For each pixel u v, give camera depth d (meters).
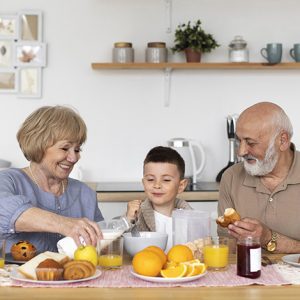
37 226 1.60
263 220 2.11
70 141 1.83
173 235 1.71
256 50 3.61
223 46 3.60
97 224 1.62
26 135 1.84
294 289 1.36
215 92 3.61
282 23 3.61
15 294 1.30
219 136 3.62
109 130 3.60
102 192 3.00
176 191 2.15
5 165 3.41
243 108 3.62
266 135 2.02
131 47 3.41
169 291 1.33
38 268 1.40
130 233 1.75
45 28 3.56
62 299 1.26
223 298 1.27
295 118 3.63
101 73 3.58
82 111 3.59
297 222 2.07
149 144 3.61
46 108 1.86
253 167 2.06
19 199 1.64
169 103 3.61
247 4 3.60
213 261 1.55
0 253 1.55
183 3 3.59
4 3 3.54
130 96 3.59
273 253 1.89
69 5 3.56
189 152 3.39
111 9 3.57
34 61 3.54
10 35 3.53
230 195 2.21
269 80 3.62
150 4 3.57
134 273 1.45
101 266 1.56
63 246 1.59
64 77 3.57
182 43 3.43
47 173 1.91
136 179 3.61
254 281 1.43
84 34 3.56
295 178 2.08
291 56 3.52
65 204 1.98
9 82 3.54
